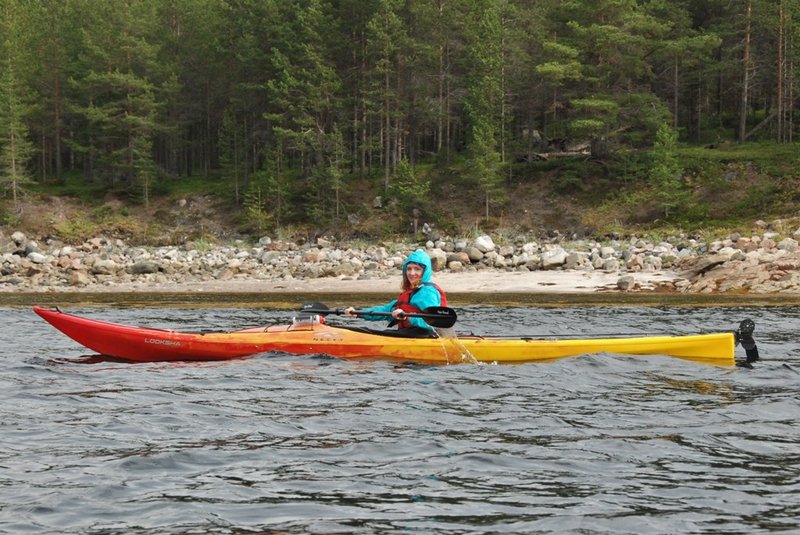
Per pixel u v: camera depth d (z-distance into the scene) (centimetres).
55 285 3878
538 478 588
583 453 655
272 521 498
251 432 721
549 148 7194
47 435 704
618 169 6206
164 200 7112
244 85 6875
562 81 6319
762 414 812
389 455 646
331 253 4816
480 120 6103
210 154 8188
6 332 1659
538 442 689
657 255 4134
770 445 686
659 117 5875
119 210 6956
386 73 6241
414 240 5934
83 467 607
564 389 948
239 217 6781
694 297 2848
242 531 482
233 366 1094
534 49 6562
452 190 6475
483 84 6091
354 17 6662
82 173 8194
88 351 1295
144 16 7806
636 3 6288
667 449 670
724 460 638
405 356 1147
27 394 897
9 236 6400
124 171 7494
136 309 2492
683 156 6000
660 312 2231
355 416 789
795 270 3095
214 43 7300
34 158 8200
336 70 6888
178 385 954
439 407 837
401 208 6303
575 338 1210
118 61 7338
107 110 7219
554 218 5909
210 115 7875
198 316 2183
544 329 1752
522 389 945
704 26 7188
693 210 5453
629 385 981
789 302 2578
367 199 6575
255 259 5019
